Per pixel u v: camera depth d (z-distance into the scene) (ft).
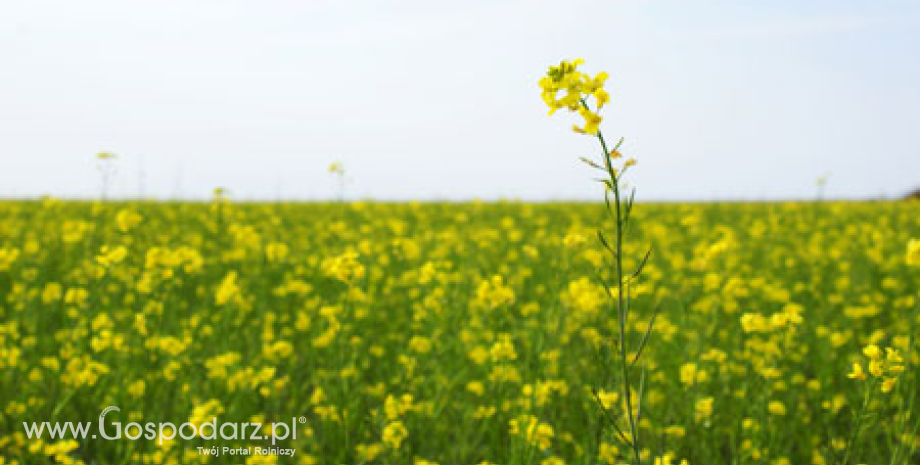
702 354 15.76
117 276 20.94
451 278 19.94
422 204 59.36
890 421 14.17
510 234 34.22
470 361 16.29
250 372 13.69
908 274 26.78
